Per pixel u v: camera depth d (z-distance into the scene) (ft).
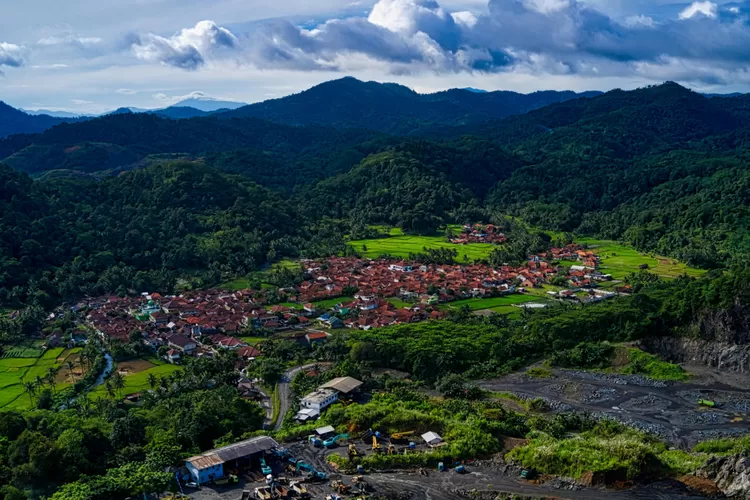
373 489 309.22
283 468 333.21
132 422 374.43
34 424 391.24
